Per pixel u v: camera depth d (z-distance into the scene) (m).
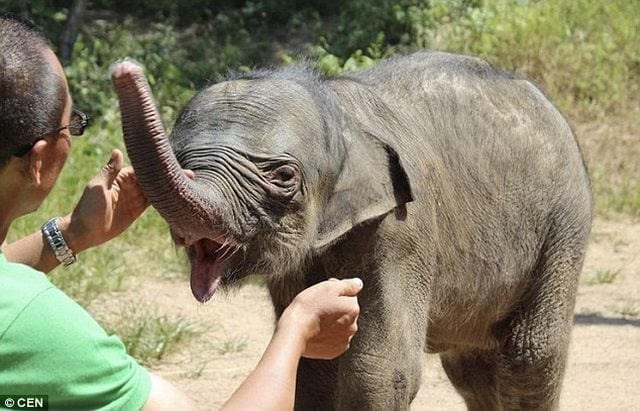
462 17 12.51
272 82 3.62
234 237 3.36
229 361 6.37
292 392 2.19
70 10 12.04
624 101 11.88
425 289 3.96
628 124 11.51
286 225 3.52
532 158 4.41
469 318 4.37
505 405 4.70
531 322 4.54
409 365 3.88
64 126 2.21
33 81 2.14
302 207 3.54
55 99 2.17
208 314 7.12
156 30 12.90
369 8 12.59
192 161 3.40
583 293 7.91
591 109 11.62
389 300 3.82
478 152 4.22
